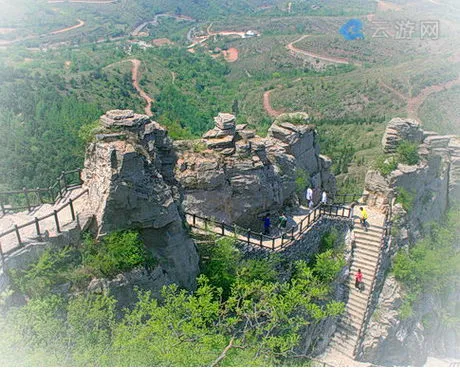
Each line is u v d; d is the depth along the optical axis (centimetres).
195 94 14138
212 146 2339
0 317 1396
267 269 2211
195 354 1432
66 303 1598
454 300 3066
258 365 1510
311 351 2298
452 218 3216
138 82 13388
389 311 2542
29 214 1855
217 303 1638
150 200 1795
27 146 6156
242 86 15775
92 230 1759
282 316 1841
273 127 2897
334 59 18112
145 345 1417
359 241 2677
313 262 2534
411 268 2683
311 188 3094
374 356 2441
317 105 12462
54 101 8338
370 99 11975
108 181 1694
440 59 13512
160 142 2134
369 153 7425
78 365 1336
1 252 1502
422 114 10344
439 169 3106
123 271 1722
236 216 2436
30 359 1241
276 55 19125
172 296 1702
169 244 1895
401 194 2811
